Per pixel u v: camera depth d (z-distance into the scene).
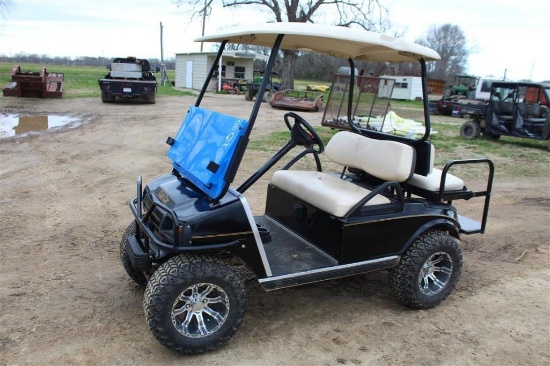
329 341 3.05
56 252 4.19
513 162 9.64
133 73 18.44
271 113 16.64
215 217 2.74
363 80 12.23
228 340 2.91
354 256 3.26
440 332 3.24
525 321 3.45
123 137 10.30
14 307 3.22
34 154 8.18
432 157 3.60
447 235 3.56
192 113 3.46
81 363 2.68
